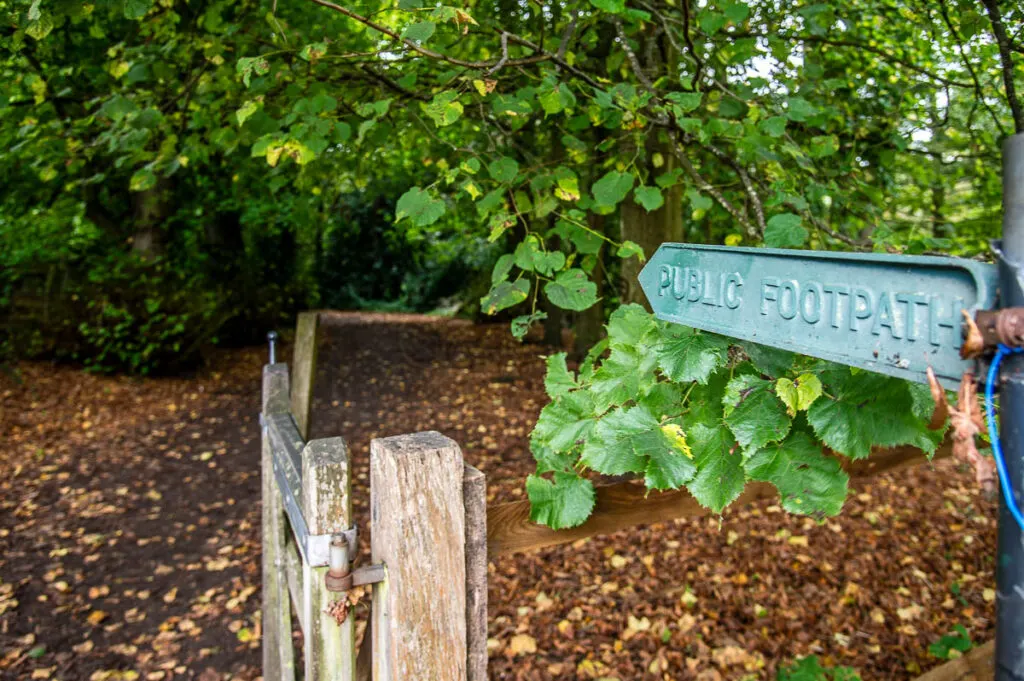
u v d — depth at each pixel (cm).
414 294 2239
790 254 86
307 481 132
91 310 831
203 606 389
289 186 404
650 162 288
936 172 338
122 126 268
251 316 1184
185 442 657
